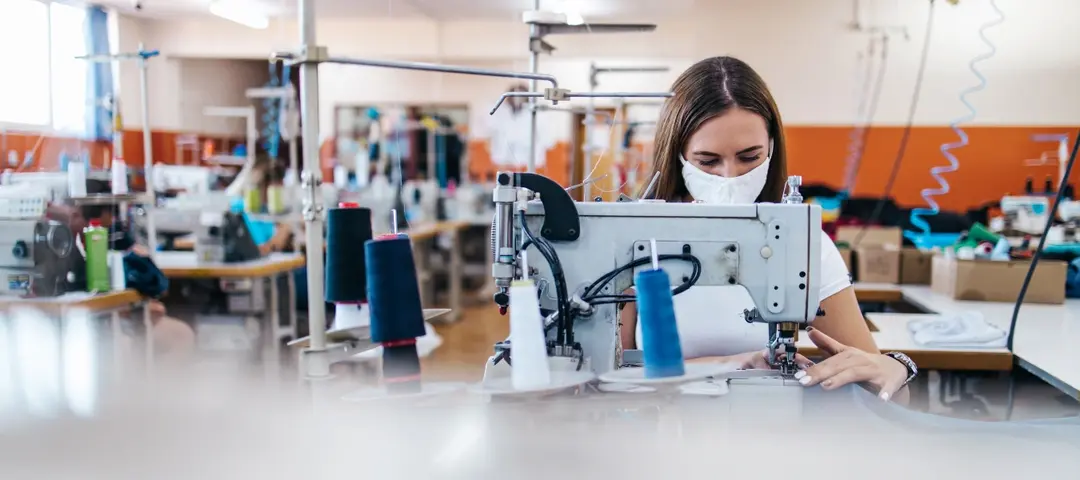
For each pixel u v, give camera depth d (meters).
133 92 5.74
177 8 4.99
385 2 3.81
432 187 6.99
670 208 1.35
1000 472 1.08
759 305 1.38
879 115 5.66
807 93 5.79
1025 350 2.23
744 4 5.90
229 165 7.05
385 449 1.09
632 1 4.05
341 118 8.04
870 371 1.37
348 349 1.32
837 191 5.73
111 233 3.58
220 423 1.21
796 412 1.23
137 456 1.14
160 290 3.30
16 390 1.53
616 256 1.35
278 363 1.93
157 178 4.71
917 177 5.61
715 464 1.06
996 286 3.08
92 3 4.95
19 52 4.43
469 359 2.60
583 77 6.50
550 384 1.14
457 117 7.96
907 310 3.51
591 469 1.04
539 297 1.34
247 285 3.82
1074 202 3.50
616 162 4.50
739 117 1.54
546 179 1.30
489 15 4.26
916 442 1.16
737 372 1.39
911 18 5.54
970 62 5.44
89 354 2.29
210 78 6.85
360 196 5.95
